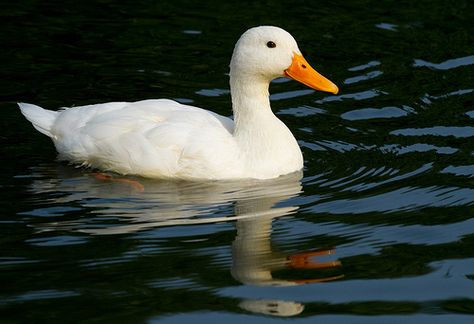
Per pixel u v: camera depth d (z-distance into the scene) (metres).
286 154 12.97
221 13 19.02
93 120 13.02
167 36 17.94
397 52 17.36
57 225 11.33
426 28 18.39
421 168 13.05
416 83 16.17
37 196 12.16
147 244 10.85
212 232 11.20
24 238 10.97
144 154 12.63
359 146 13.96
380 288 9.96
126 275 10.14
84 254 10.59
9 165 13.16
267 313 9.44
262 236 11.11
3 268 10.24
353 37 17.97
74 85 15.92
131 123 12.81
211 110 15.13
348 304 9.63
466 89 15.88
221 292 9.84
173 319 9.29
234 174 12.66
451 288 9.92
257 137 12.88
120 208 11.84
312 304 9.67
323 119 14.98
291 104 15.57
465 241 10.94
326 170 13.11
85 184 12.58
